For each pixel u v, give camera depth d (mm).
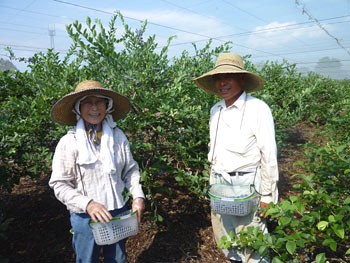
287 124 5441
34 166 3016
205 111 3240
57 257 2686
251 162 2203
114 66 2785
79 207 1710
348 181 2039
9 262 2592
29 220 3254
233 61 2217
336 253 2035
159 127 2742
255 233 1716
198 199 3559
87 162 1732
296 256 1860
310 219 1524
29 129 2934
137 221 1834
